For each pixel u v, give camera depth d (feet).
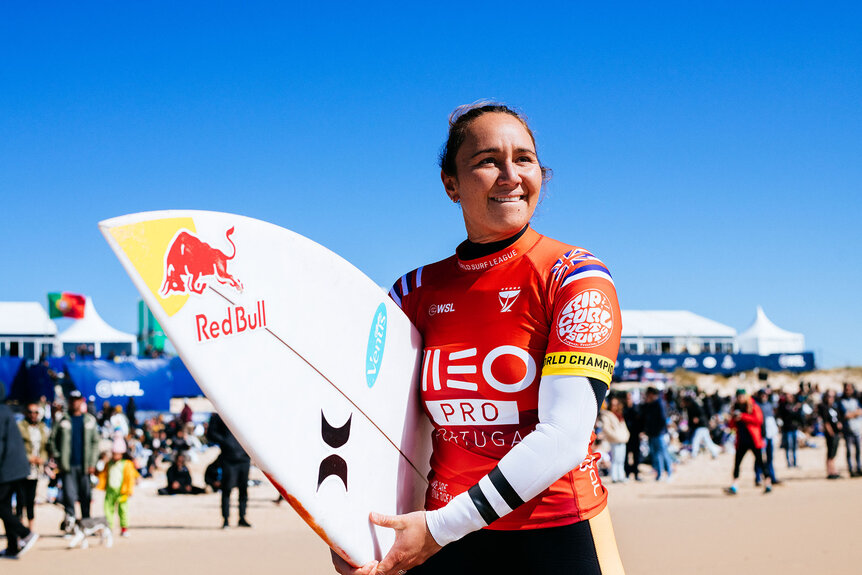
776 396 77.92
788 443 48.37
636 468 43.47
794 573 18.11
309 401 5.24
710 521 27.12
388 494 5.92
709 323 141.69
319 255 5.47
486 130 5.80
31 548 24.50
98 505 36.83
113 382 67.15
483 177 5.72
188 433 62.08
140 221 4.31
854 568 18.54
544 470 5.06
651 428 43.32
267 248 5.06
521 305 5.60
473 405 5.71
